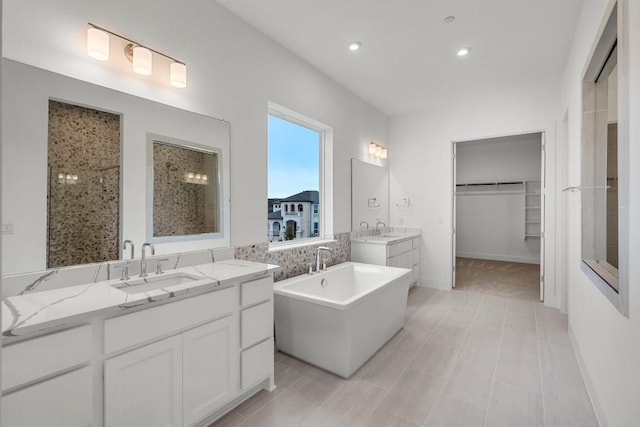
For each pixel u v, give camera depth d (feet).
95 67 6.07
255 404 6.73
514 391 7.16
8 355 3.83
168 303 5.32
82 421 4.39
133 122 6.58
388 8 8.30
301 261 10.89
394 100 14.66
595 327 6.76
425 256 16.07
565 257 11.91
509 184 23.15
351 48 10.19
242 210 8.79
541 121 13.00
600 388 6.28
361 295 8.14
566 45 9.86
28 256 5.29
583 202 7.68
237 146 8.67
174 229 7.28
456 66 11.37
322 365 8.09
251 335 6.70
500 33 9.32
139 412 4.96
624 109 4.68
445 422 6.21
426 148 15.99
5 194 5.09
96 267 6.02
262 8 8.38
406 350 9.09
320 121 11.80
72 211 5.78
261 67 9.37
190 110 7.60
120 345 4.75
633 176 4.54
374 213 15.62
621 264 4.89
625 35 4.66
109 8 6.24
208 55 7.97
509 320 11.30
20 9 5.25
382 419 6.29
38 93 5.41
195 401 5.71
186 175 7.52
